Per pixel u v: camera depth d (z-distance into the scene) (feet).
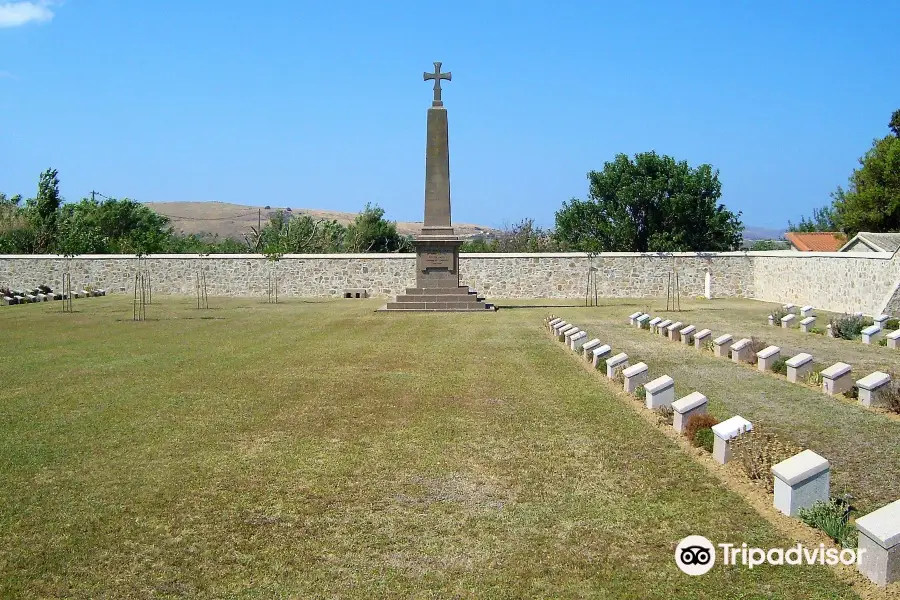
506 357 57.26
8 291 126.11
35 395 42.70
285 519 23.97
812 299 108.78
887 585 19.48
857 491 26.20
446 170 101.45
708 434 31.24
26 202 188.75
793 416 37.11
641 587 19.61
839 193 183.01
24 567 20.57
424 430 34.73
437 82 101.24
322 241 193.88
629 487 26.86
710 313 97.04
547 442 32.68
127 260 141.79
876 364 52.39
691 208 163.73
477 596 19.16
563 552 21.62
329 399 41.60
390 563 20.94
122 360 55.83
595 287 121.60
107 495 26.07
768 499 25.62
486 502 25.46
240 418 37.11
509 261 132.77
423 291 101.40
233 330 77.25
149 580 19.90
